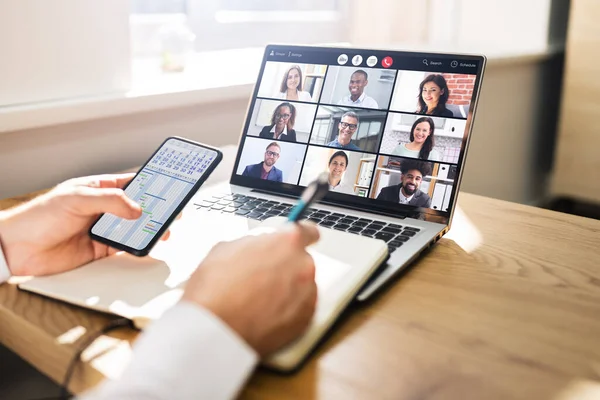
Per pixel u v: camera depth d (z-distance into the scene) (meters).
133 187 0.67
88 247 0.61
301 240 0.46
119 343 0.48
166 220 0.61
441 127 0.73
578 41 2.01
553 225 0.74
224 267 0.44
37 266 0.58
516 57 1.87
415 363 0.45
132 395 0.36
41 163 0.91
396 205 0.73
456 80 0.74
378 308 0.53
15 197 0.83
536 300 0.55
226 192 0.80
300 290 0.44
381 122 0.77
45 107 0.87
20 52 0.87
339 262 0.55
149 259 0.60
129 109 0.98
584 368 0.44
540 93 2.17
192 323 0.39
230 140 1.21
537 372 0.44
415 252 0.62
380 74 0.78
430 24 1.97
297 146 0.81
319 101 0.81
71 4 0.91
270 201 0.77
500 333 0.49
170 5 1.45
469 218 0.77
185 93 1.07
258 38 1.64
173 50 1.26
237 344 0.39
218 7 1.54
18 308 0.53
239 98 1.19
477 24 2.05
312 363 0.45
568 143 2.12
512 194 2.20
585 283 0.58
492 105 1.92
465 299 0.55
